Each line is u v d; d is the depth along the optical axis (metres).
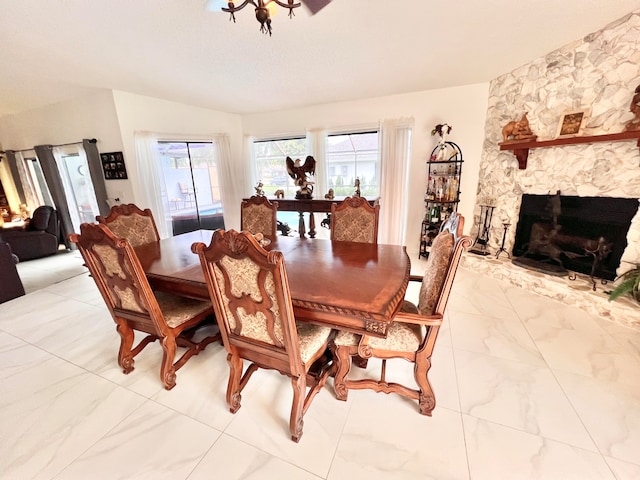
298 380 1.33
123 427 1.48
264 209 3.00
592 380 1.71
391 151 4.04
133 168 3.78
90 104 3.71
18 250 4.27
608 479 1.18
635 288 2.26
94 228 1.44
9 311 2.72
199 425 1.48
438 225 3.87
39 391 1.73
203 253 1.22
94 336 2.31
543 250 3.05
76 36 2.17
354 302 1.32
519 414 1.49
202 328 2.37
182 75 3.04
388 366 1.89
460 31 2.23
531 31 2.30
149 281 1.83
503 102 3.28
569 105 2.65
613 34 2.25
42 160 4.36
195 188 4.82
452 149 3.70
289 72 3.03
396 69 3.00
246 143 5.06
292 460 1.30
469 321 2.37
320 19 2.02
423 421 1.48
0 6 1.77
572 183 2.74
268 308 1.23
